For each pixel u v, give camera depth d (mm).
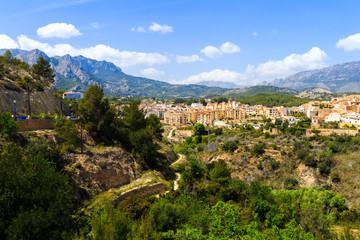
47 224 21484
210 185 55688
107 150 54219
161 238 31469
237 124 169125
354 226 54062
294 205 50781
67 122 50375
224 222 36250
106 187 46125
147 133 66812
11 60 113562
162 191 53281
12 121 41094
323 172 78625
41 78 100312
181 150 118688
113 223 27672
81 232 27797
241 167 92812
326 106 177000
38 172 25578
